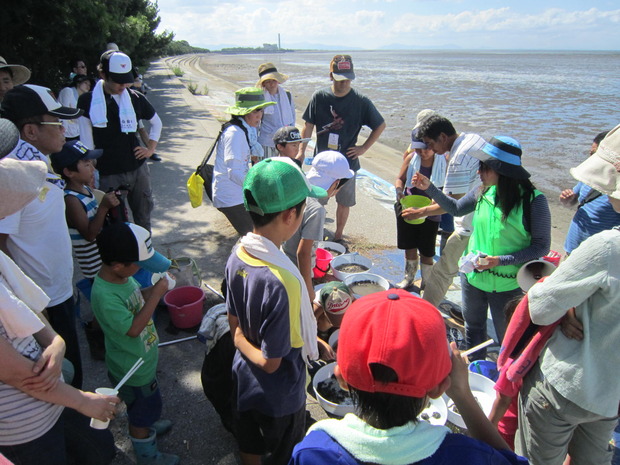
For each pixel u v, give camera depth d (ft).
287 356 6.98
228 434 9.82
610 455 7.46
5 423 5.65
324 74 152.25
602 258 5.96
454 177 12.74
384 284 14.62
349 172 11.00
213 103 66.03
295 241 11.68
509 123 52.49
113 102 14.55
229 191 14.37
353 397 4.46
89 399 6.19
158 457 8.84
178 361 12.00
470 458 4.04
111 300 8.18
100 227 11.07
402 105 69.31
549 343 6.97
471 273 11.12
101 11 41.91
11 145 6.75
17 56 35.45
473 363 11.41
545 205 9.80
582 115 58.49
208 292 15.07
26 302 6.08
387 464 3.96
